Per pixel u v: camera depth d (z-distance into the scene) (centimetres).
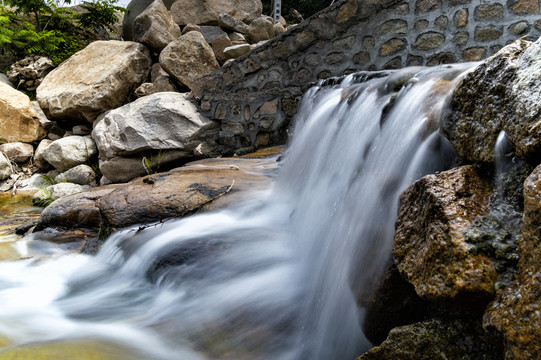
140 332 215
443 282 127
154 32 770
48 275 313
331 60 535
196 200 364
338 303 190
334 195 277
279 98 574
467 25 452
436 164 194
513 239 124
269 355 195
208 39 831
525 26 427
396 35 489
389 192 201
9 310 249
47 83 766
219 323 219
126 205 360
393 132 242
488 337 120
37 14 1125
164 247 293
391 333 150
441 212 138
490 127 152
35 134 788
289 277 247
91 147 704
